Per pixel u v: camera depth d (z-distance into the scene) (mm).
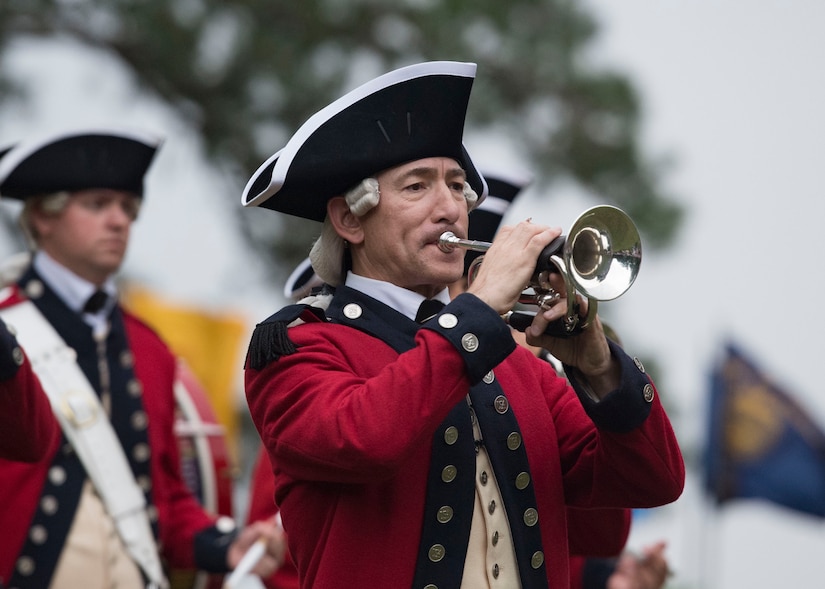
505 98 32031
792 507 24281
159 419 18062
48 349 17391
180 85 31266
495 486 11047
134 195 18234
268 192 11062
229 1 31484
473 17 31891
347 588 10641
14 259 18125
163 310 25781
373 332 11188
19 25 31297
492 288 10617
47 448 13602
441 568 10703
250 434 30562
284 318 11109
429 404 10312
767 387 24469
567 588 11328
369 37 31438
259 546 17234
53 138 17734
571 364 10953
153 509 17516
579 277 10422
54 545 16656
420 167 11164
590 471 11414
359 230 11445
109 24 31531
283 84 30781
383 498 10750
